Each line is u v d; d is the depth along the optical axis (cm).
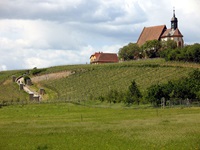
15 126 7388
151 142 5034
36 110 12656
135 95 13700
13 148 4903
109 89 18700
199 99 12962
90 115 9994
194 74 14438
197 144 4738
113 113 10356
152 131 5991
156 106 12581
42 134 6122
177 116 8300
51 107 13588
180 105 12200
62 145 5047
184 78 15362
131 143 5019
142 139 5281
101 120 8256
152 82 18562
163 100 12362
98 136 5731
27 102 15562
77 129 6600
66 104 14550
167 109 10894
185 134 5528
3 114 11475
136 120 7819
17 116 10619
